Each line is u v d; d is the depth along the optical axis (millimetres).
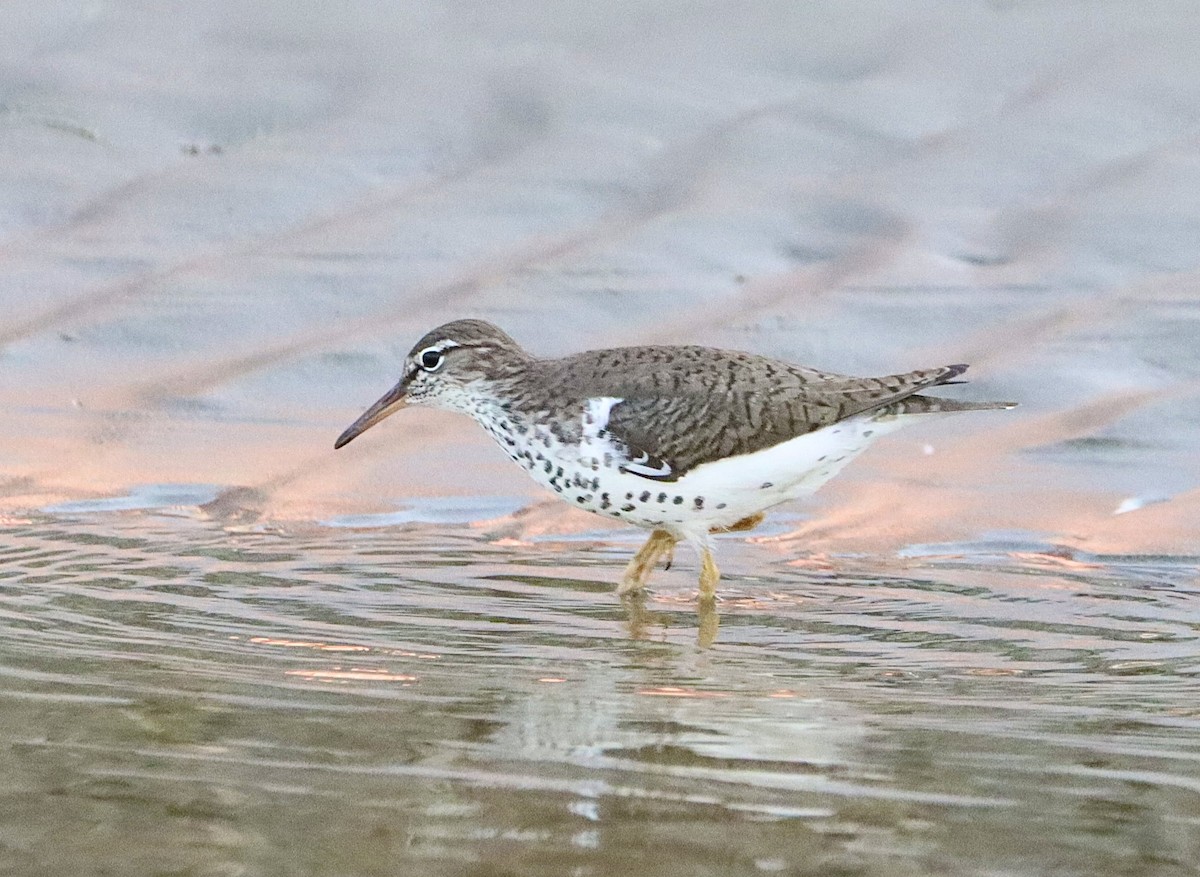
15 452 13359
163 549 11641
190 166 17750
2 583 10742
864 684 9203
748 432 10953
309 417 14203
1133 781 7742
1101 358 14594
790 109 18766
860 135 18281
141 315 15461
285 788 7574
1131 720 8578
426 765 7871
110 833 7113
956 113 18578
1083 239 16438
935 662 9641
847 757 8023
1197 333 14797
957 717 8633
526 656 9641
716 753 8070
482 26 20141
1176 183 17172
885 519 12547
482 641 9922
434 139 18281
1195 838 7148
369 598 10734
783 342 14891
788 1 20359
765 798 7535
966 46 19625
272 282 15961
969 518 12461
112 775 7699
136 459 13367
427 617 10383
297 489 12984
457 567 11539
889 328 15125
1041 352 14695
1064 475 13078
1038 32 19812
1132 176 17375
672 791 7621
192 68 19172
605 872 6805
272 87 18938
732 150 18094
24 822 7211
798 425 11023
